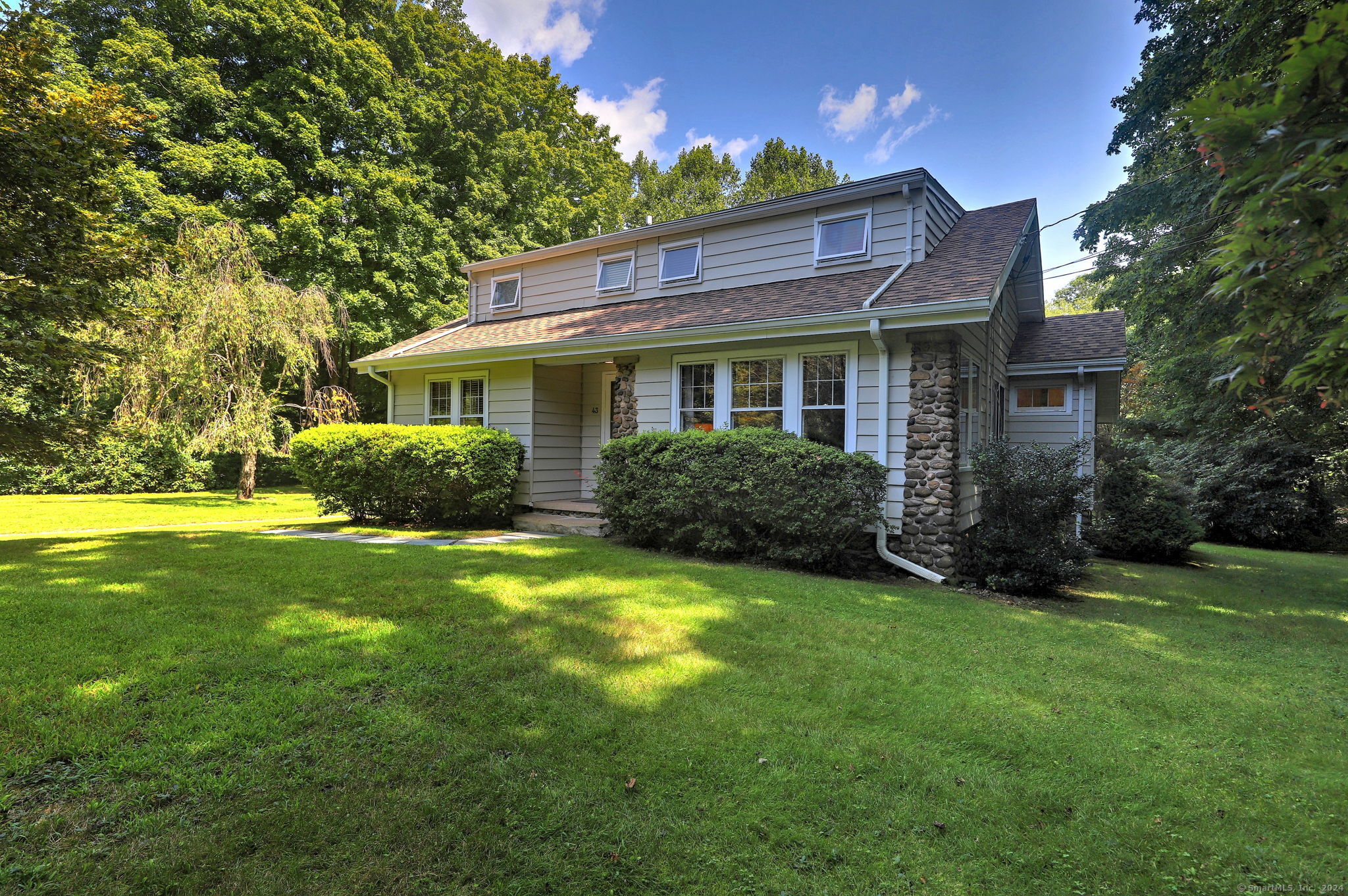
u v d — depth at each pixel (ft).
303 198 52.01
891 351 23.02
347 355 61.21
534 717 9.79
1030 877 6.77
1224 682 13.29
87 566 19.16
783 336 23.89
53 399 25.04
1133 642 16.21
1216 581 27.73
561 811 7.47
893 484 23.03
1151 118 33.86
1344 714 11.64
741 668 12.32
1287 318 6.38
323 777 7.89
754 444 22.61
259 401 42.86
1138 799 8.39
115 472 52.08
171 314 38.75
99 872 6.10
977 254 25.39
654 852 6.88
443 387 37.47
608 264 37.68
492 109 66.54
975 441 26.55
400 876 6.31
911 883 6.59
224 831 6.80
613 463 26.53
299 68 52.85
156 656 11.36
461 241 63.72
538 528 30.86
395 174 55.52
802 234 30.14
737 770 8.55
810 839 7.21
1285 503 42.75
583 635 13.65
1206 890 6.68
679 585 18.72
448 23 71.31
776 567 22.67
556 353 30.14
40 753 8.01
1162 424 51.75
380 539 26.32
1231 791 8.71
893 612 17.08
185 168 46.83
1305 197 5.49
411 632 13.23
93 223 23.94
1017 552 21.94
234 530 29.32
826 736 9.62
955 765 9.03
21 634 12.37
